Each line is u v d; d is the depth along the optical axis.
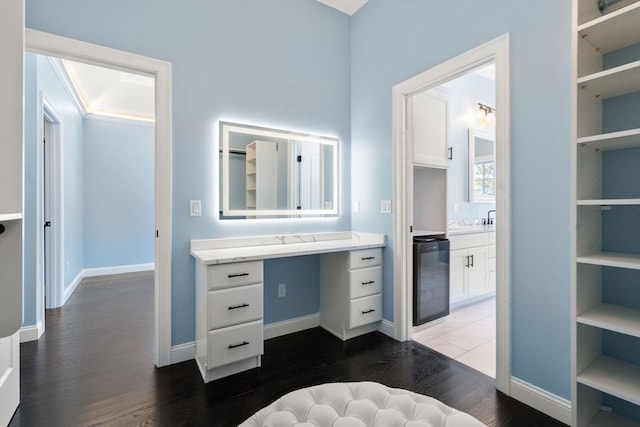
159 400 1.82
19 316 0.97
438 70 2.28
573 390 1.41
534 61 1.74
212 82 2.39
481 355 2.39
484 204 4.20
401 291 2.64
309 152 2.90
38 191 2.69
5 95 0.98
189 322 2.30
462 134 3.93
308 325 2.94
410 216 2.69
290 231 2.79
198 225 2.34
